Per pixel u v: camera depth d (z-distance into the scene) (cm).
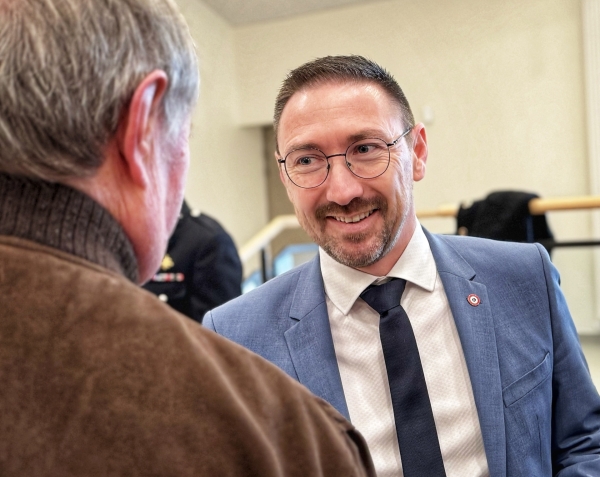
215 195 487
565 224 445
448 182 480
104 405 42
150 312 47
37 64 45
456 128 475
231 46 528
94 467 41
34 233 45
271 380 50
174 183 57
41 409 42
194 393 44
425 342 103
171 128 54
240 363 50
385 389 100
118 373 43
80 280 45
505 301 106
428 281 106
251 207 560
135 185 51
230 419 44
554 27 443
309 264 117
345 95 98
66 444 41
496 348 100
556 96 446
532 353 102
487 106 466
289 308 110
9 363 42
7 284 44
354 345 104
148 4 51
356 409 100
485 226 211
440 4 471
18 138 45
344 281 106
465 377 100
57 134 45
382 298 103
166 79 51
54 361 43
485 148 468
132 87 49
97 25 47
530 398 98
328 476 48
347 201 98
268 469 44
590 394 105
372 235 100
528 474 94
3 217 46
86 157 47
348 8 494
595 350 254
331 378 100
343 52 497
